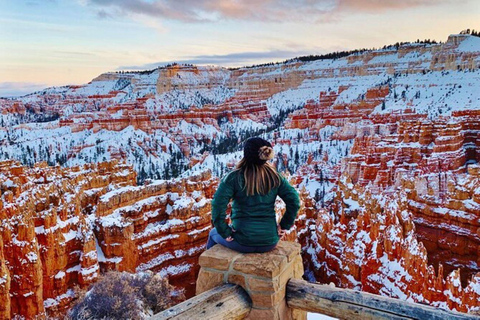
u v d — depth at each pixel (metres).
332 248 39.31
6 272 25.66
